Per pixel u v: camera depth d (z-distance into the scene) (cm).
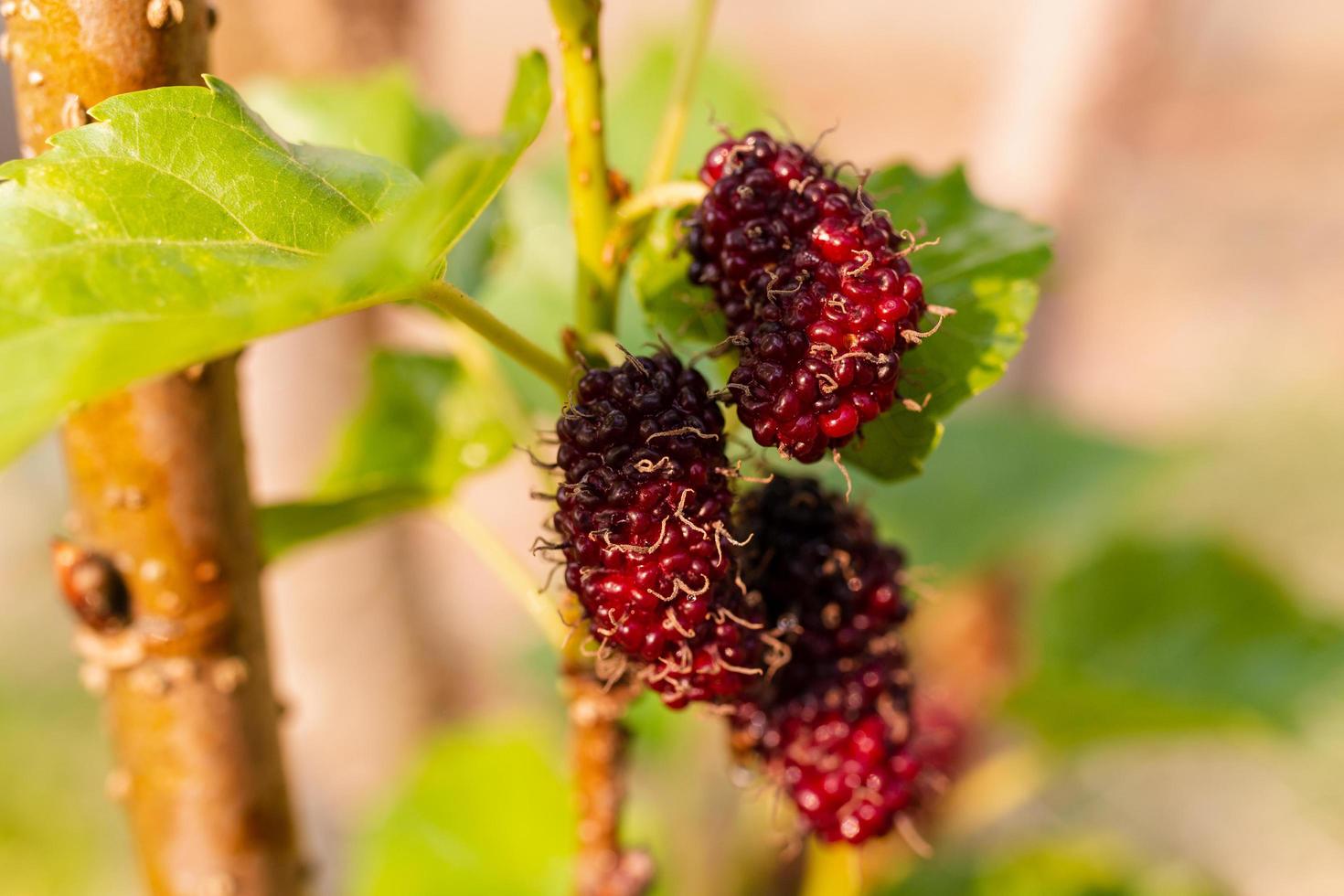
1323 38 131
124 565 25
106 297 22
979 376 25
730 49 35
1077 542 41
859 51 135
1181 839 67
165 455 25
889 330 23
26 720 79
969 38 138
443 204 22
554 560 24
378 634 47
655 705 37
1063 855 38
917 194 26
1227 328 101
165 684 26
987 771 38
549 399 31
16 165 22
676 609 23
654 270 26
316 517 28
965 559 38
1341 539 82
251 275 23
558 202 34
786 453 23
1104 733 37
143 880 27
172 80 24
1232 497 86
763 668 24
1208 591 39
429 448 30
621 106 35
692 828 39
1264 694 38
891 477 25
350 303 22
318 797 48
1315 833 68
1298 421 91
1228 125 120
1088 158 42
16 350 21
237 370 25
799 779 25
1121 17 40
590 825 27
